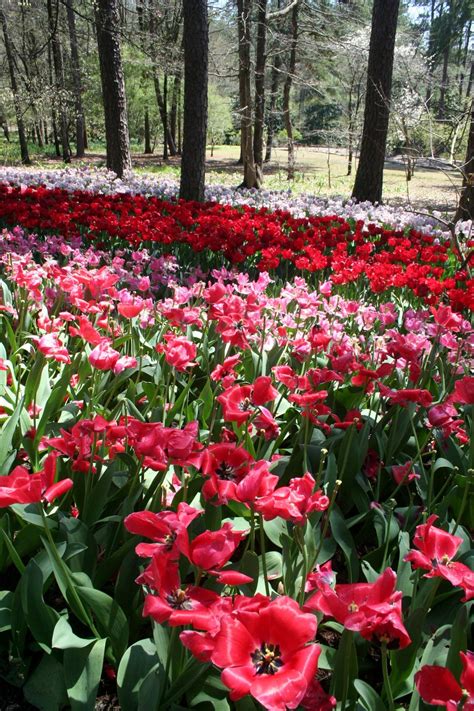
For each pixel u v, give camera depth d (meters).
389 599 1.28
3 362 2.77
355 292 6.04
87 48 30.47
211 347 3.71
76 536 1.93
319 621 1.83
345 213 12.93
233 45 21.59
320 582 1.38
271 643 1.22
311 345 3.00
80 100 32.38
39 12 26.72
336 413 3.13
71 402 2.68
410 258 6.96
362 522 2.58
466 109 7.63
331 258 6.80
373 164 16.17
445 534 1.57
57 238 6.33
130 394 2.87
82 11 27.88
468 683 1.14
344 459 2.39
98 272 3.14
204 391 2.90
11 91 28.56
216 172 31.17
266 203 14.27
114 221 7.42
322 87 28.23
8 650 1.87
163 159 36.19
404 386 3.37
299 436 2.67
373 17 15.38
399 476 2.52
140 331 3.81
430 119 7.92
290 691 1.10
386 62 15.47
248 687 1.12
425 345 3.08
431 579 1.81
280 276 7.01
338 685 1.61
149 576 1.29
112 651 1.75
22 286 4.12
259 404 2.10
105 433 2.18
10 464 2.19
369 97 15.77
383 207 14.36
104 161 34.41
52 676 1.75
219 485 1.57
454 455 2.76
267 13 21.50
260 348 3.36
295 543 2.01
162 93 36.69
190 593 1.33
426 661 1.67
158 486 2.18
